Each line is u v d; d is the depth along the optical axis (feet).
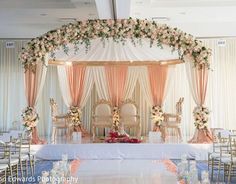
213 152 22.20
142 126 37.76
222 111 36.99
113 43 29.68
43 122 37.70
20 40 37.27
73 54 31.99
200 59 27.84
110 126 32.81
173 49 28.12
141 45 28.53
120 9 24.94
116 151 27.22
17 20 30.58
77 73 36.86
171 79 36.17
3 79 37.78
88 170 22.77
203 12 28.32
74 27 27.30
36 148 27.12
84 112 37.91
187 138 32.96
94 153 27.17
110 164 25.00
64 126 32.71
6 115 37.65
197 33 34.88
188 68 28.78
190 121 37.06
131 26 27.04
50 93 37.99
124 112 34.06
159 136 29.66
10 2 27.61
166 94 36.04
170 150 27.25
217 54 36.88
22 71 37.70
